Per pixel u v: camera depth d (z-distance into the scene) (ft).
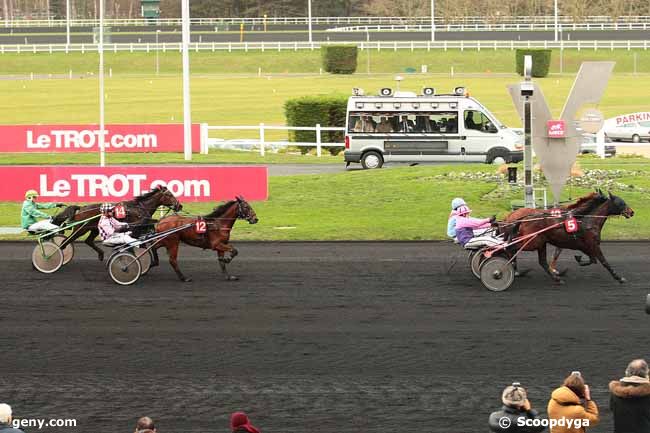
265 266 69.97
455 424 41.19
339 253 74.33
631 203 89.45
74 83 243.19
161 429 40.78
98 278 66.54
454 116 112.88
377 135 113.60
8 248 76.84
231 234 81.25
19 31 339.77
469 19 353.31
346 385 45.78
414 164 114.62
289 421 41.63
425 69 255.91
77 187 91.04
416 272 67.72
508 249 63.72
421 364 48.49
